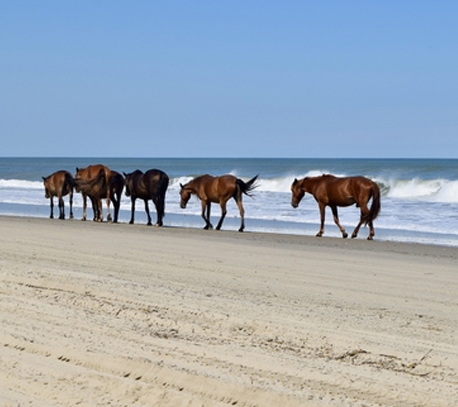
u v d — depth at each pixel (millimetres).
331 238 21672
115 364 6410
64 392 5734
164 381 5988
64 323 8078
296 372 6180
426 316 8898
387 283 11859
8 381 6051
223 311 8766
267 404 5418
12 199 43594
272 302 9602
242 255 15562
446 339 7543
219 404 5434
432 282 12102
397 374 6188
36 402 5535
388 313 9039
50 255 14609
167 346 7074
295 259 15102
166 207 34875
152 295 9820
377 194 21656
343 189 22094
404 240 21578
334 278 12305
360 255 16438
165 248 16641
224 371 6195
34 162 165125
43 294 9898
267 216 30250
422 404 5402
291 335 7609
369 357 6758
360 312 9047
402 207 33500
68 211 34156
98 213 27516
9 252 15000
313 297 10203
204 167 106188
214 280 11680
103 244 17203
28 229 21469
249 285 11227
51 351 6871
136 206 37469
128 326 7977
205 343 7246
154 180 25094
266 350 6984
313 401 5391
